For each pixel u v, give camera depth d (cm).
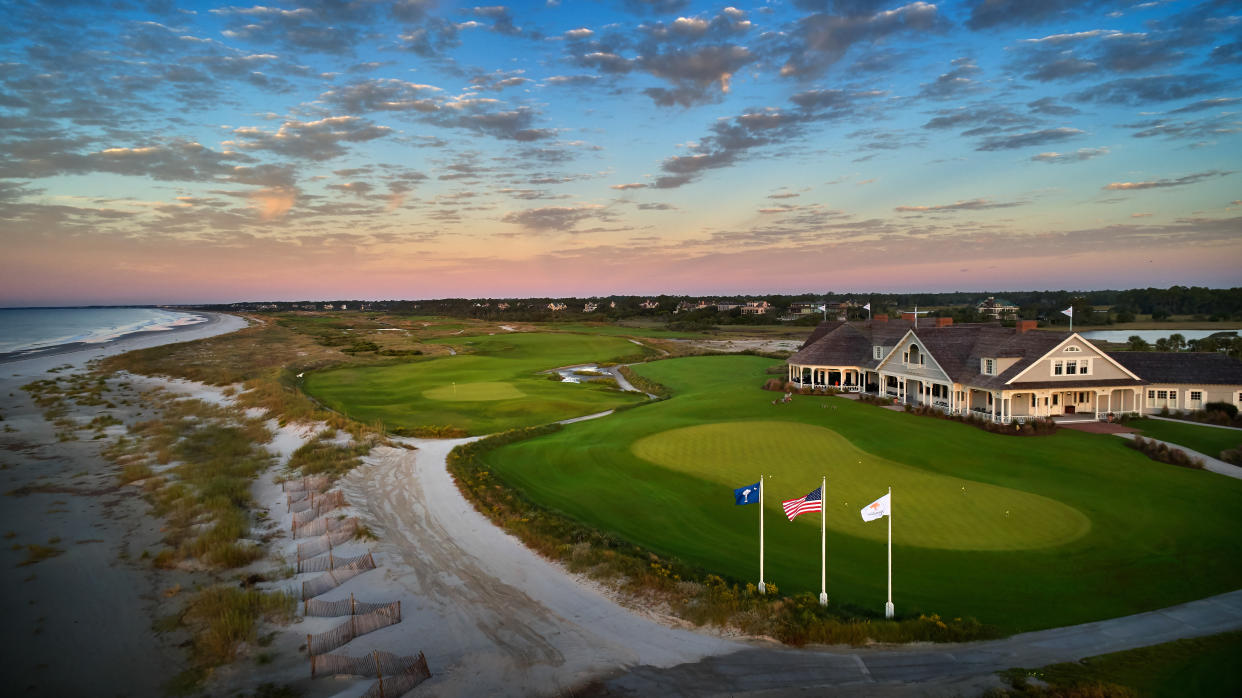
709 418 5141
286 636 2136
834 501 3155
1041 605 2127
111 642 2123
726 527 2945
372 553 2794
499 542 2886
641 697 1719
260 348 12950
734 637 2011
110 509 3488
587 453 4256
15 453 4753
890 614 2058
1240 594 2175
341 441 4847
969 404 5072
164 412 6506
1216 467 3584
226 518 3161
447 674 1872
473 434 5231
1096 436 4256
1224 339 9688
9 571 2695
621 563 2519
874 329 6706
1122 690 1584
